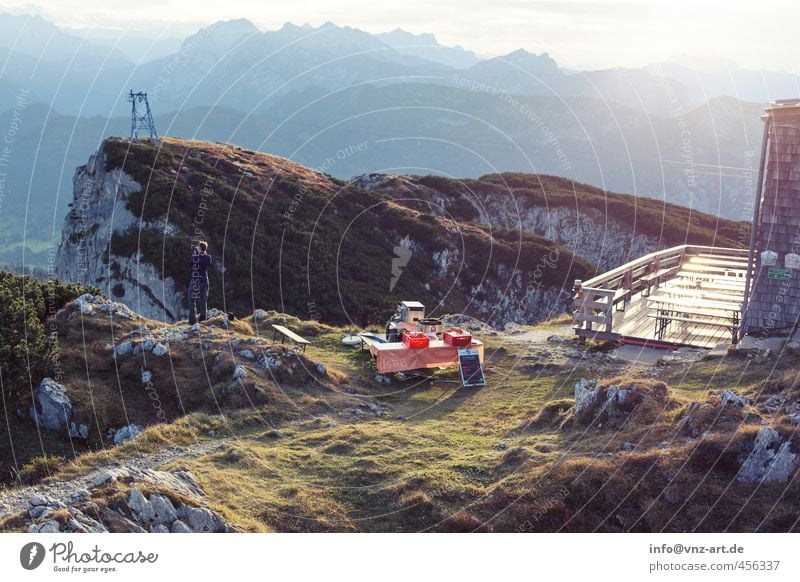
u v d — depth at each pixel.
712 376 16.14
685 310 21.59
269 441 13.87
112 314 19.08
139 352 16.75
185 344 17.56
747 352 17.66
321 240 55.03
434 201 83.25
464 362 18.06
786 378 14.05
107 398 15.20
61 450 13.62
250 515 10.53
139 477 10.32
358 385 17.58
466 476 11.91
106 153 62.78
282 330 19.80
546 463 11.77
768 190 19.42
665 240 79.88
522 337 22.52
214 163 65.94
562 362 19.14
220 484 11.27
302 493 11.33
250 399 15.48
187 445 13.39
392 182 83.62
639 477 10.90
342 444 13.48
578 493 10.78
